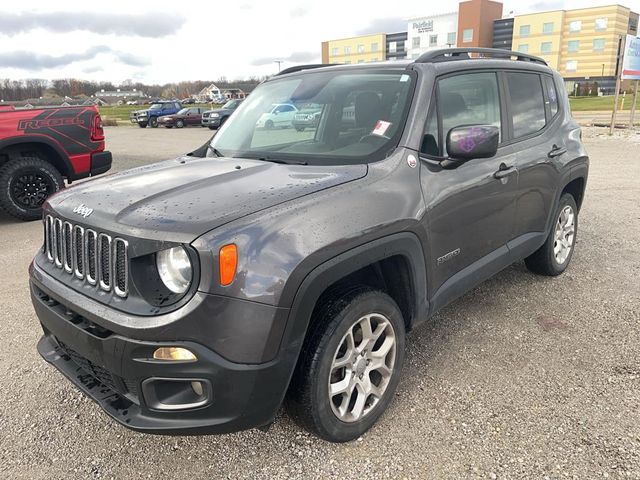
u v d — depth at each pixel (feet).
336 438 8.45
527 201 12.91
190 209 7.43
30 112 23.94
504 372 10.68
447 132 10.41
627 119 77.00
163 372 6.91
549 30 238.68
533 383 10.25
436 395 9.93
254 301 6.90
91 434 9.09
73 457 8.53
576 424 9.00
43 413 9.67
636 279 15.42
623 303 13.80
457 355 11.38
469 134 9.22
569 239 15.97
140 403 7.25
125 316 7.03
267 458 8.40
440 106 10.38
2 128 23.11
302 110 11.05
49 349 9.29
